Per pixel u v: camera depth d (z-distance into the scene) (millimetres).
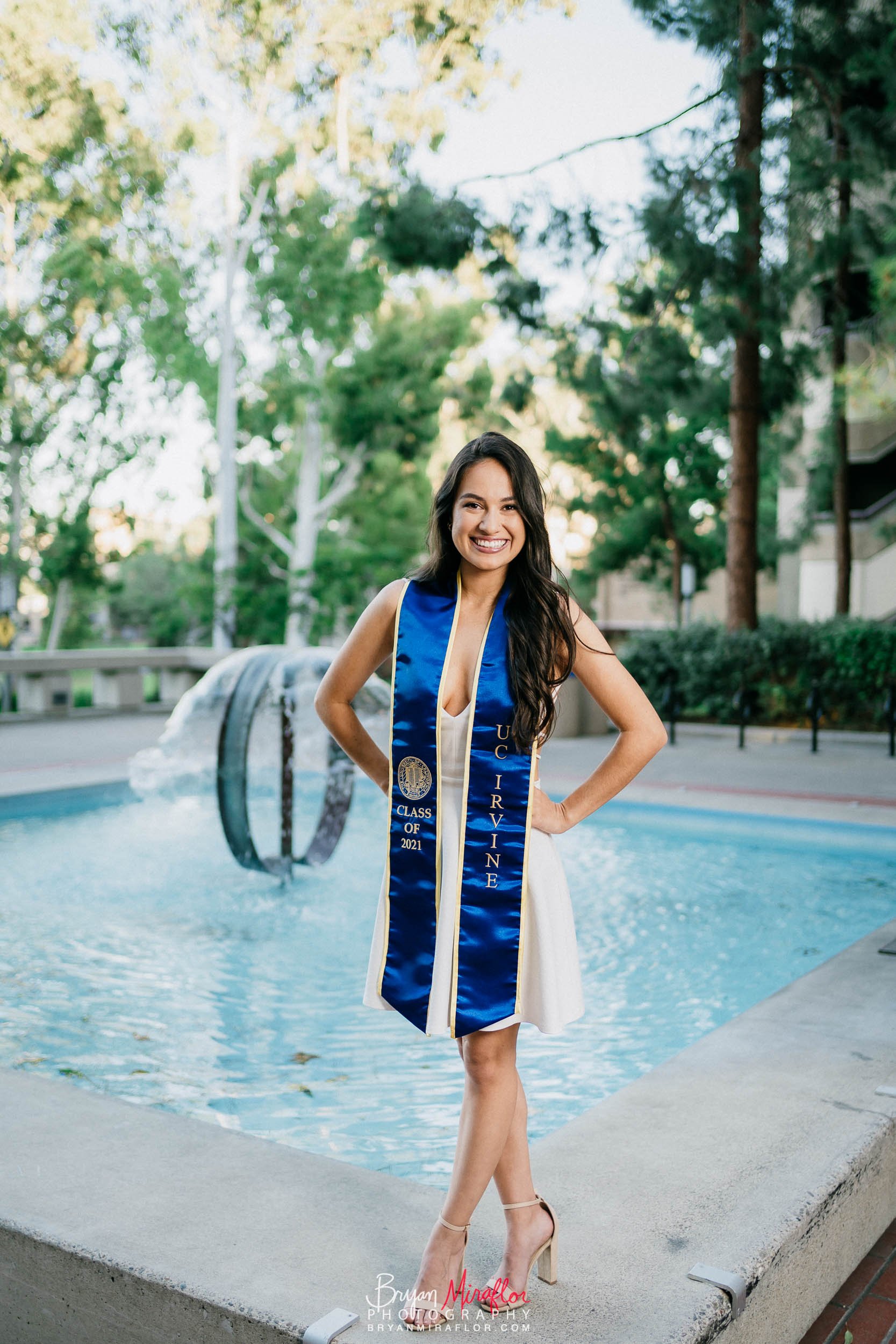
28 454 26578
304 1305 1985
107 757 10867
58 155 23828
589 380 16031
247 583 26203
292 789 6473
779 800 8516
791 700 14055
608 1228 2279
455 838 2020
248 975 4922
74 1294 2189
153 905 6031
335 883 6504
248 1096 3650
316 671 6512
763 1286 2176
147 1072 3852
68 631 41156
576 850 7652
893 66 13625
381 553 28750
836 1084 3070
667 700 12766
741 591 15000
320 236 25297
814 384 18250
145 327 25609
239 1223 2289
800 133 14820
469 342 28641
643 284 15586
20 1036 4180
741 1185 2467
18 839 7754
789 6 14023
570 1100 3621
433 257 15383
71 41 23047
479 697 2004
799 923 5805
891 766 10539
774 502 27219
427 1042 4188
